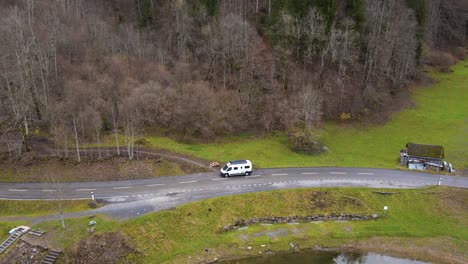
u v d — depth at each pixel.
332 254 51.56
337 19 95.12
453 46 132.12
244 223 55.75
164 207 55.00
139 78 84.00
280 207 57.91
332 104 89.31
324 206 58.56
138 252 48.88
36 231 50.19
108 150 68.94
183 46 92.19
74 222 51.47
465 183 64.69
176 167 65.81
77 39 89.00
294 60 92.62
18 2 94.25
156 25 101.62
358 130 84.81
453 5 132.62
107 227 50.47
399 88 102.00
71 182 60.84
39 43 77.44
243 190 60.12
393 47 100.00
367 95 92.50
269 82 89.44
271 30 93.06
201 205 56.03
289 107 83.12
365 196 60.38
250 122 81.94
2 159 63.88
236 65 89.12
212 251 51.06
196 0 98.19
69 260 46.66
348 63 94.12
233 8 100.25
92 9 102.75
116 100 76.19
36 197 56.44
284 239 53.62
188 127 78.56
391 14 100.12
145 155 68.31
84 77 81.69
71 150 68.38
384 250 52.34
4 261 46.75
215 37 89.50
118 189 59.41
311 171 67.44
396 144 80.12
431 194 61.25
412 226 56.38
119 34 96.62
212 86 86.50
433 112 93.38
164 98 79.12
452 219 57.59
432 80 110.25
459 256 51.31
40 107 74.19
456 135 83.12
